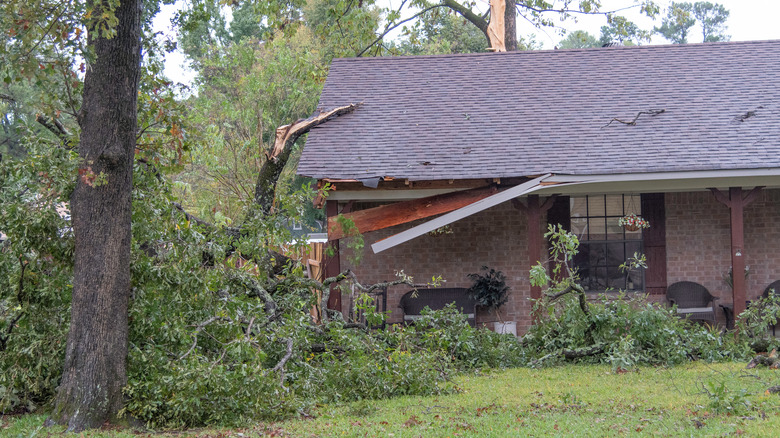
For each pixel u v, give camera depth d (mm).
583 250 14219
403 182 12547
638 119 13477
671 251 14148
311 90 25547
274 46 27422
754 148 12258
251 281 9555
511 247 14172
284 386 7715
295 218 9836
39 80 6961
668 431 6176
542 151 12773
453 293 14008
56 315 7641
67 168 7336
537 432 6324
